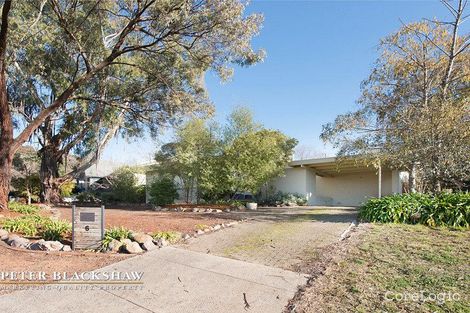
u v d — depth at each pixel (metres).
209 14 7.96
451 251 4.59
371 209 7.89
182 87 10.80
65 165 17.31
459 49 9.91
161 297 3.25
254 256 4.74
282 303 3.08
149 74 10.87
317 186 21.00
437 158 8.00
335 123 10.26
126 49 9.34
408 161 8.69
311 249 5.10
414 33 10.10
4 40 8.31
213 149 13.70
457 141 7.60
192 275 3.88
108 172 23.08
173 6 7.78
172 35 8.66
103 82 12.56
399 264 4.09
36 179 15.34
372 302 3.00
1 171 8.72
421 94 10.34
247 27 8.23
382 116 10.12
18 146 9.11
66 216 9.19
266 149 12.92
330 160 14.73
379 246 5.02
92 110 14.65
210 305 3.06
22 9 8.85
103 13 9.45
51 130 14.84
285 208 13.16
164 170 14.98
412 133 8.25
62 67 11.91
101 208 5.08
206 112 11.07
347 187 19.81
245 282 3.64
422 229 6.21
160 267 4.18
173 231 6.32
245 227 7.27
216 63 9.36
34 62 10.94
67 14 8.93
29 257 4.52
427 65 10.22
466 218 6.38
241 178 12.79
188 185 14.74
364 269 3.95
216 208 12.02
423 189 9.27
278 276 3.82
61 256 4.61
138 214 9.69
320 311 2.86
